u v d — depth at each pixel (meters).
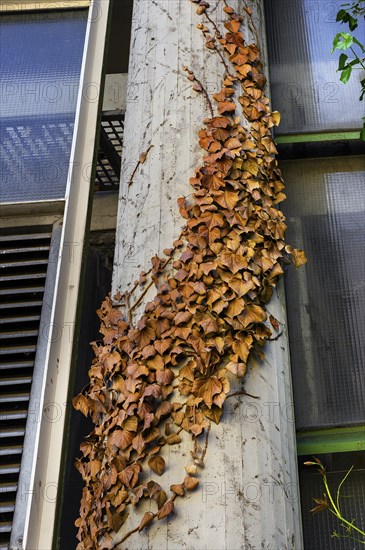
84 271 2.29
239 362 1.89
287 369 2.11
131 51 2.72
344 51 3.13
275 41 3.18
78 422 3.13
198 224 2.09
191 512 1.69
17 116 2.70
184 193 2.19
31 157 2.57
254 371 1.93
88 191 2.45
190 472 1.74
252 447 1.80
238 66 2.51
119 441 1.80
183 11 2.62
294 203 2.88
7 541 1.78
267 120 2.43
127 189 2.36
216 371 1.87
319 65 3.12
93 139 2.57
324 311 2.66
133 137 2.45
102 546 1.72
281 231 2.21
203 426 1.78
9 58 2.87
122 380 1.93
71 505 2.89
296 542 1.80
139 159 2.36
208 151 2.25
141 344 1.93
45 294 2.22
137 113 2.49
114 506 1.76
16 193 2.48
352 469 2.39
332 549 2.27
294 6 3.25
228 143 2.26
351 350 2.59
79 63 2.83
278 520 1.76
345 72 2.38
